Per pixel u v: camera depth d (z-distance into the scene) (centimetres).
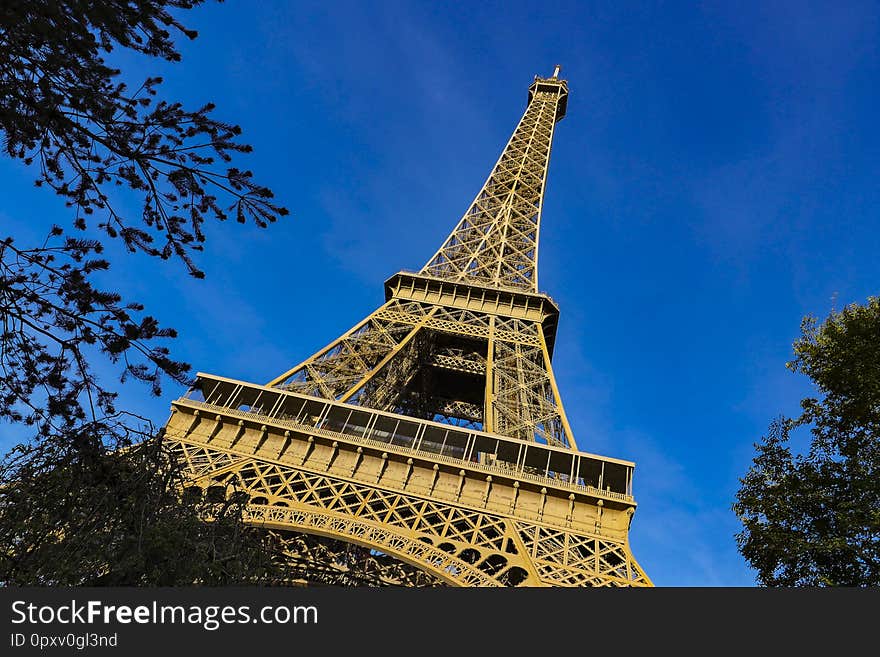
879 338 3231
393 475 5650
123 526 2133
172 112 1941
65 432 2036
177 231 2111
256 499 5409
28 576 1909
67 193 2056
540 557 5056
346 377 7138
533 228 11044
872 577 2730
